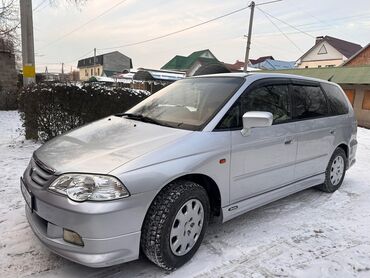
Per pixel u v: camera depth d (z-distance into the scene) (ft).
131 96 23.86
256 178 10.89
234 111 10.38
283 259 9.59
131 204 7.68
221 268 9.00
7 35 49.52
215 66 73.67
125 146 8.74
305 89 13.64
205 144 9.25
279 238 10.81
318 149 13.75
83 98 22.34
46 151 9.36
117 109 23.36
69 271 8.61
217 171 9.48
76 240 7.62
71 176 7.76
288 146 11.98
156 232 8.14
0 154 19.89
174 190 8.52
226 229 11.28
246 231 11.20
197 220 9.21
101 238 7.45
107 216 7.40
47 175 8.21
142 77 119.55
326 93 14.94
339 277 8.87
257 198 11.10
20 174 15.99
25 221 11.12
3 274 8.32
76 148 9.00
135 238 7.92
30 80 27.99
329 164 14.80
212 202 10.12
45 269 8.63
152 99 12.82
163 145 8.68
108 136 9.58
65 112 22.17
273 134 11.26
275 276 8.77
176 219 8.54
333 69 70.33
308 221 12.24
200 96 11.32
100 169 7.75
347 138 15.78
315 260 9.62
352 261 9.66
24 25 27.45
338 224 12.10
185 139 9.06
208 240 10.46
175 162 8.51
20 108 24.12
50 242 7.94
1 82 53.26
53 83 22.95
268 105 11.59
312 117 13.44
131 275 8.54
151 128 9.91
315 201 14.34
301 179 13.17
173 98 12.05
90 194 7.47
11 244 9.68
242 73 12.55
